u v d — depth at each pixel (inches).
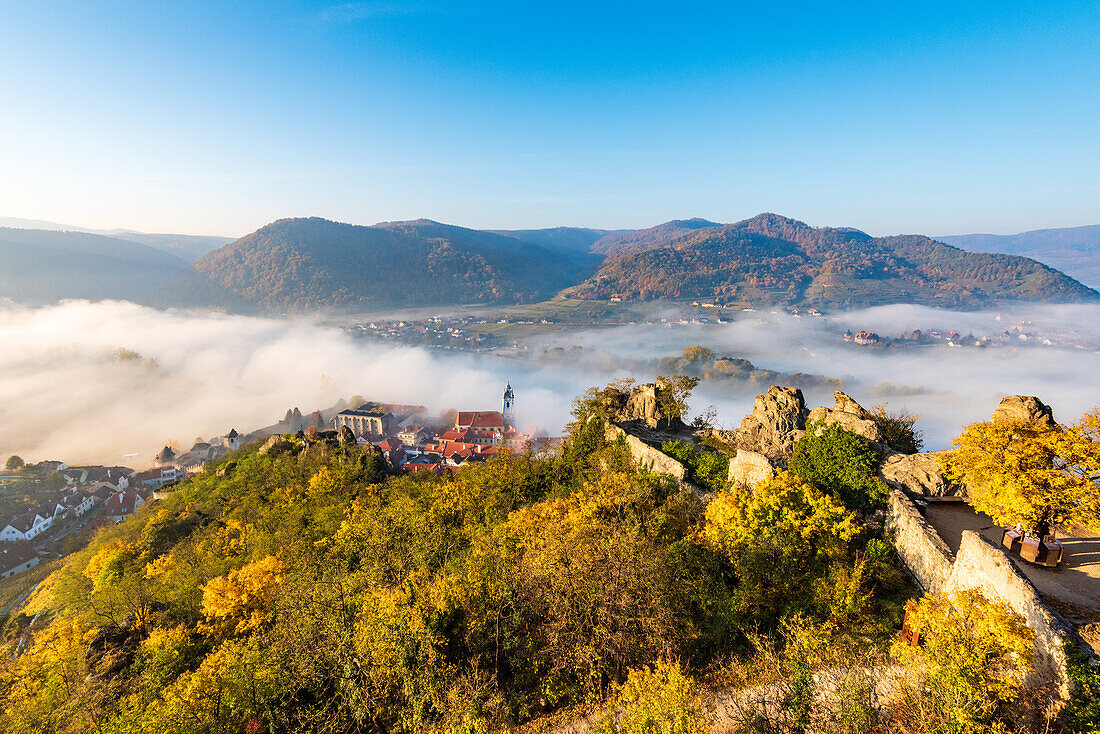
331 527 1787.6
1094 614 580.4
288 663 879.7
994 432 722.8
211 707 835.4
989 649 523.2
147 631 1391.5
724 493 1052.5
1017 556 704.4
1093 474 644.7
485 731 661.3
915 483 906.7
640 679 634.8
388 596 882.8
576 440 1777.8
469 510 1519.4
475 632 837.8
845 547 846.5
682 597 837.8
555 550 929.5
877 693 582.9
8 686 1325.0
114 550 2283.5
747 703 634.2
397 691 789.2
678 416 1781.5
